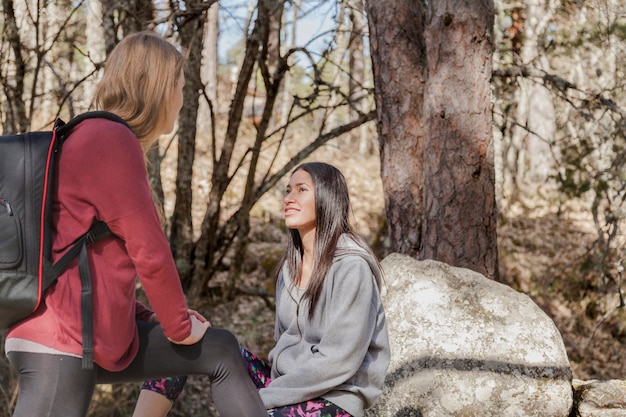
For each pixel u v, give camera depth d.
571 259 11.90
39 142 1.98
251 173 7.38
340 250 2.65
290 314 2.77
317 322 2.65
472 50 5.25
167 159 13.77
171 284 2.02
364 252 2.66
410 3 5.71
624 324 10.05
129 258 2.05
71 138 2.02
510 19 9.80
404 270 3.96
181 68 2.22
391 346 3.75
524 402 3.56
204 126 15.84
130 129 2.05
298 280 2.79
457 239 5.19
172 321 2.05
